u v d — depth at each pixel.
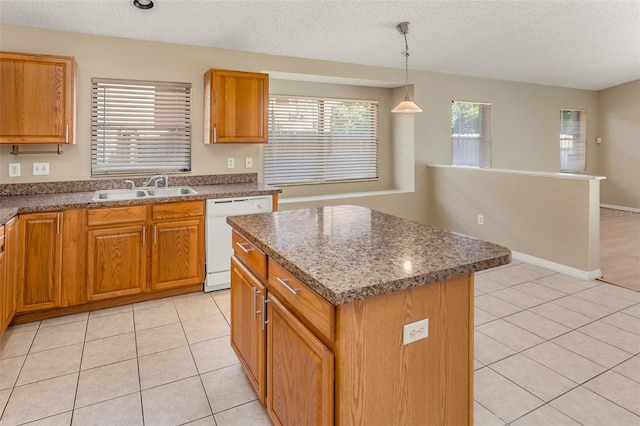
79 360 2.33
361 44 4.02
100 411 1.88
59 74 2.94
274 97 4.66
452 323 1.40
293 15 3.30
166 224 3.17
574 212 3.75
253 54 3.98
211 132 3.56
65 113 2.96
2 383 2.09
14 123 2.82
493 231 4.54
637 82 6.76
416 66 4.86
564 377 2.15
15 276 2.65
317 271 1.27
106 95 3.44
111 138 3.50
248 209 3.49
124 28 3.28
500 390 2.04
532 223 4.13
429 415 1.37
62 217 2.81
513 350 2.44
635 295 3.31
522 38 4.26
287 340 1.51
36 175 3.22
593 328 2.72
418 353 1.33
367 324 1.22
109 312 3.01
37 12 2.94
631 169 7.02
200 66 3.74
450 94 5.34
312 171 5.00
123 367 2.27
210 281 3.39
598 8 3.71
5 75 2.79
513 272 3.91
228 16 3.23
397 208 5.12
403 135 5.32
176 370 2.24
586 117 7.13
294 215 2.28
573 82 6.36
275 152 4.74
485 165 5.79
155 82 3.60
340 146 5.17
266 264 1.67
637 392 2.01
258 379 1.83
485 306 3.11
